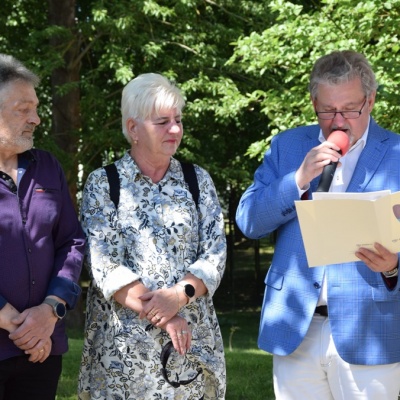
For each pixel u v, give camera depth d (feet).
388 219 11.89
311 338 13.76
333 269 13.50
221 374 14.32
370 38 28.30
